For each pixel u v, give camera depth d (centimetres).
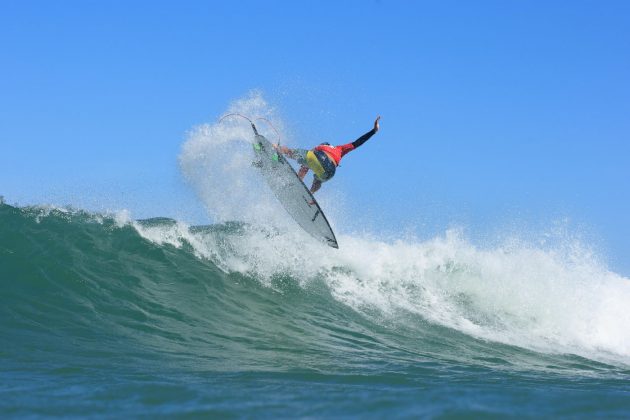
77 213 4381
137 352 2781
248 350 3059
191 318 3434
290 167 4225
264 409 1791
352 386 2266
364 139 4272
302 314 3906
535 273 4762
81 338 2884
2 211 4106
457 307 4516
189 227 4584
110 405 1836
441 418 1678
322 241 4334
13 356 2508
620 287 4684
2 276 3391
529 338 4172
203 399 1919
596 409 1864
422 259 4909
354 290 4438
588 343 4281
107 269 3747
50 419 1681
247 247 4500
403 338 3750
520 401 1933
